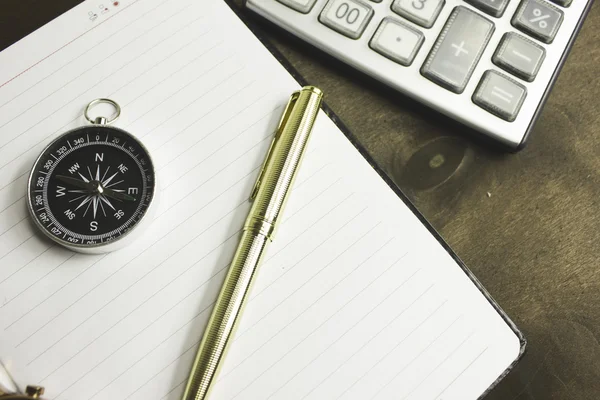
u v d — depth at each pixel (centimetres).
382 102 48
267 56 46
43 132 43
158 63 45
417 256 43
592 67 50
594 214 46
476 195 47
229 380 39
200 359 38
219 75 45
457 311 42
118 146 41
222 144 44
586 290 45
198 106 45
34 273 40
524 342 42
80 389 38
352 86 48
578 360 43
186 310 40
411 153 47
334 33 46
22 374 38
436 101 46
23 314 39
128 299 40
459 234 46
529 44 46
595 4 51
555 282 45
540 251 46
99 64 45
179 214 42
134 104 44
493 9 47
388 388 40
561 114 49
